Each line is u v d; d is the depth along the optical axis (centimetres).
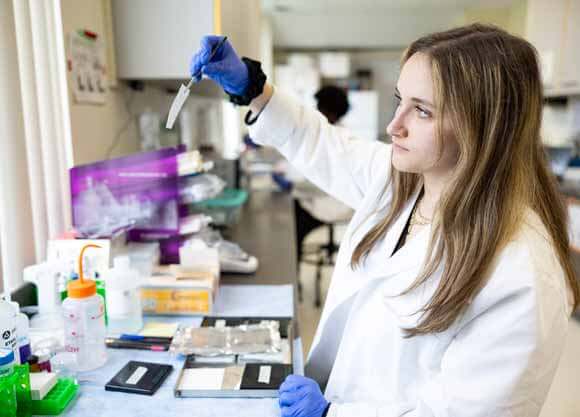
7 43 115
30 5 126
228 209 223
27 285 115
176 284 117
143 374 88
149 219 141
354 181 118
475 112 71
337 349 108
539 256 71
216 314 119
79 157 150
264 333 104
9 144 117
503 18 611
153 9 164
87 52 153
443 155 77
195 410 80
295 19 668
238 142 533
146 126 210
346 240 109
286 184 344
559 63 403
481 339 70
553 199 82
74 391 83
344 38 785
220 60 102
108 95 172
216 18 162
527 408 69
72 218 124
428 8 616
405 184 97
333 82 838
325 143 119
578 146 420
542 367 69
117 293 105
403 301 84
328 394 95
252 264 152
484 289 71
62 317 100
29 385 77
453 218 74
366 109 799
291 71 756
